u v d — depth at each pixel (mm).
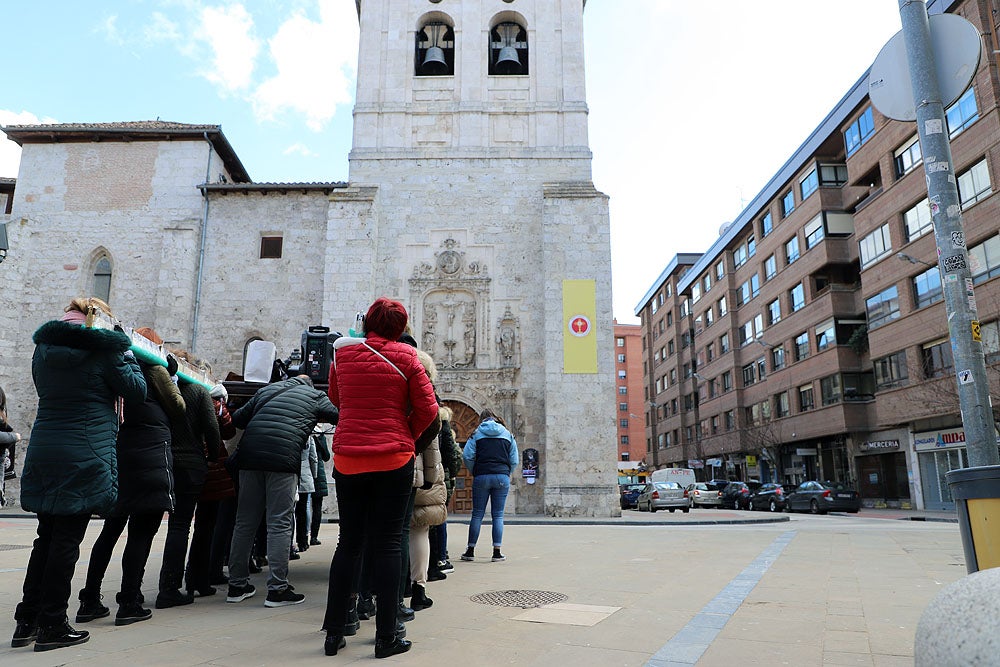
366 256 23719
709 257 56438
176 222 24922
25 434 23234
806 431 40094
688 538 12812
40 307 24312
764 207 46719
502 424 9359
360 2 27281
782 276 43719
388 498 4246
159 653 4082
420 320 23906
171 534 5742
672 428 67812
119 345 4543
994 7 26453
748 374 50469
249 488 6016
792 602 5633
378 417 4340
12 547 9953
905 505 33500
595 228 23562
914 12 5230
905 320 30750
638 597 5918
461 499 22797
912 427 32031
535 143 25266
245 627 4840
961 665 1693
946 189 4926
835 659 3822
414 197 24859
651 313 76625
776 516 24438
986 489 3318
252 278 24484
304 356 8320
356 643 4406
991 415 4590
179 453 5785
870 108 33969
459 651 4086
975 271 26703
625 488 40750
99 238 24875
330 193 25062
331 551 9914
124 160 25438
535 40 26188
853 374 36719
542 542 11859
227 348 23969
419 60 26891
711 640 4285
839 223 38562
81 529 4395
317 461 10922
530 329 23781
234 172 28250
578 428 22094
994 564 3260
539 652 4035
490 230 24562
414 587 5484
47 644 4160
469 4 26500
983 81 26312
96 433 4465
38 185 25312
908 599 5777
